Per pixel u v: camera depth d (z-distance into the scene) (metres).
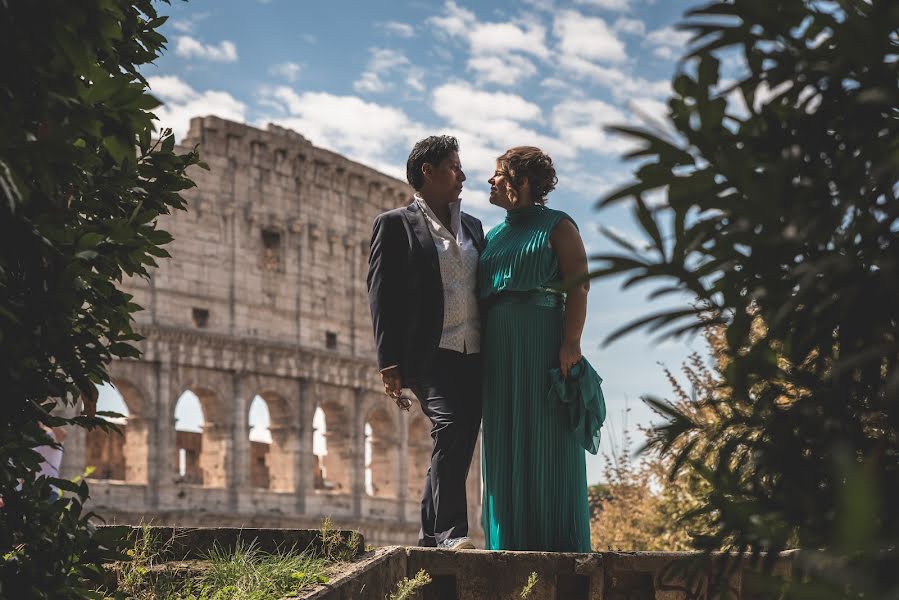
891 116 3.82
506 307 9.59
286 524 73.44
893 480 3.57
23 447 5.79
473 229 10.20
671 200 3.73
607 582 8.51
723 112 3.75
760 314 4.07
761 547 3.96
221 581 7.99
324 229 80.88
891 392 3.51
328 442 79.69
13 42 5.07
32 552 5.92
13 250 5.55
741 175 3.69
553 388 9.35
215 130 75.94
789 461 3.95
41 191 5.76
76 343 6.27
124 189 6.56
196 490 69.81
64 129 5.26
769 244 3.69
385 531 79.69
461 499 9.51
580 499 9.39
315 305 79.38
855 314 3.76
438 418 9.62
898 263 3.61
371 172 84.25
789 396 4.38
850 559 3.54
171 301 71.81
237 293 75.00
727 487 4.16
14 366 5.69
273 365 75.31
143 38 7.26
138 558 8.27
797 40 3.83
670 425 4.33
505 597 8.38
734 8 3.79
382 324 9.80
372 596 7.86
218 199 75.56
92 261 6.17
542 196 9.85
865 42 3.57
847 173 3.70
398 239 9.92
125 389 69.12
